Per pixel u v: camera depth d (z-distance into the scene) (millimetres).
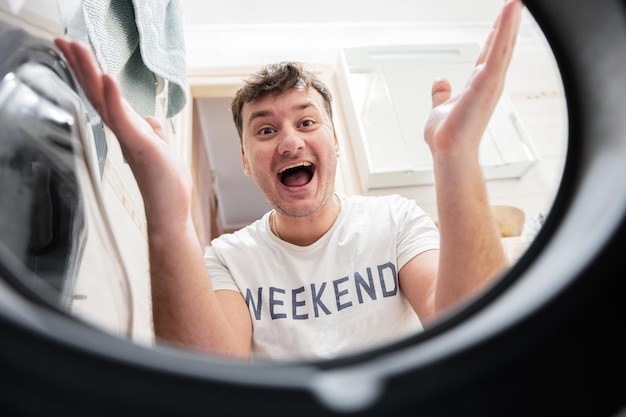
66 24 516
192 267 565
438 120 553
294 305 831
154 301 568
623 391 181
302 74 996
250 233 985
